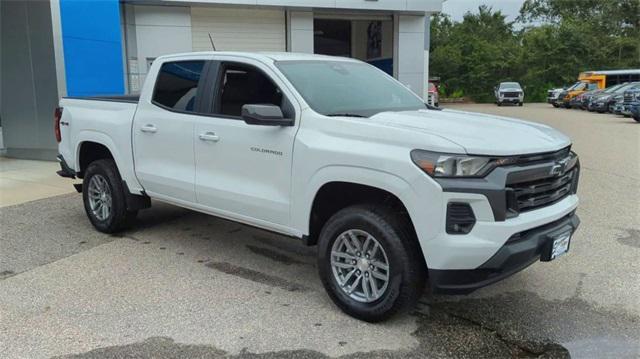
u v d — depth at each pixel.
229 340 3.83
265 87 4.70
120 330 3.97
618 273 5.07
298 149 4.27
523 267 3.81
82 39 11.68
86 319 4.14
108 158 6.39
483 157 3.58
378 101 4.86
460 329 4.01
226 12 16.20
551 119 25.06
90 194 6.32
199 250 5.74
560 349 3.74
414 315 4.23
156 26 15.25
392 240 3.80
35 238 6.11
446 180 3.54
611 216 7.09
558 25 56.16
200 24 15.91
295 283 4.86
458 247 3.53
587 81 39.94
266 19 16.81
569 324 4.09
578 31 51.62
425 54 19.38
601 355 3.66
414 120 4.15
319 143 4.14
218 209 5.04
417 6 18.08
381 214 3.88
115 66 12.53
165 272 5.11
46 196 8.17
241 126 4.72
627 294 4.61
